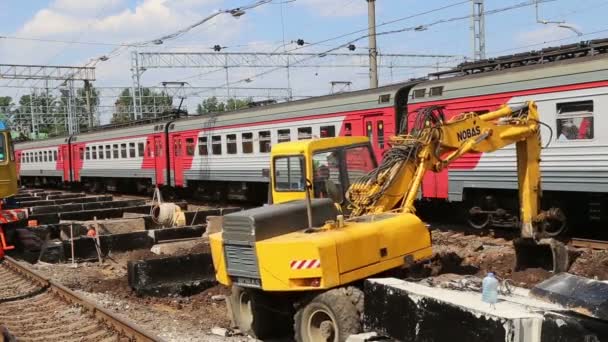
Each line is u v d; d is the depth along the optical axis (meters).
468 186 12.93
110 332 7.60
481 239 12.57
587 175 10.90
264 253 6.47
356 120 15.71
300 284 6.32
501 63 12.91
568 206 12.42
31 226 15.59
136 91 39.47
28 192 31.41
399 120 14.63
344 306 6.03
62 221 16.47
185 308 9.20
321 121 16.94
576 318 4.23
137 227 15.82
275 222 6.72
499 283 5.45
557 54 11.83
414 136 7.95
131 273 10.00
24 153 45.34
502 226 13.29
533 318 4.34
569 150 11.16
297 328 6.53
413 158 7.82
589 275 8.98
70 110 46.78
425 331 5.07
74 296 9.13
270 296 7.23
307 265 6.20
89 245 13.35
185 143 24.42
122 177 30.59
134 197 30.41
